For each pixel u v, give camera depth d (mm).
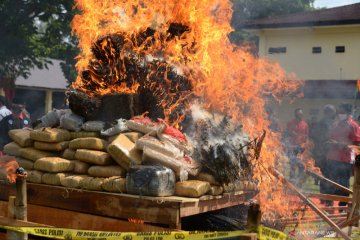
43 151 4496
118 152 3975
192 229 4367
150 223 3836
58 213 4102
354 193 4852
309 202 4383
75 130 4547
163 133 4266
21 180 3414
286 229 4953
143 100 4871
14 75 14789
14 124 9984
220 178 4035
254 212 3471
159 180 3701
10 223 3457
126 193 3836
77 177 4090
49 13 13414
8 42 13328
